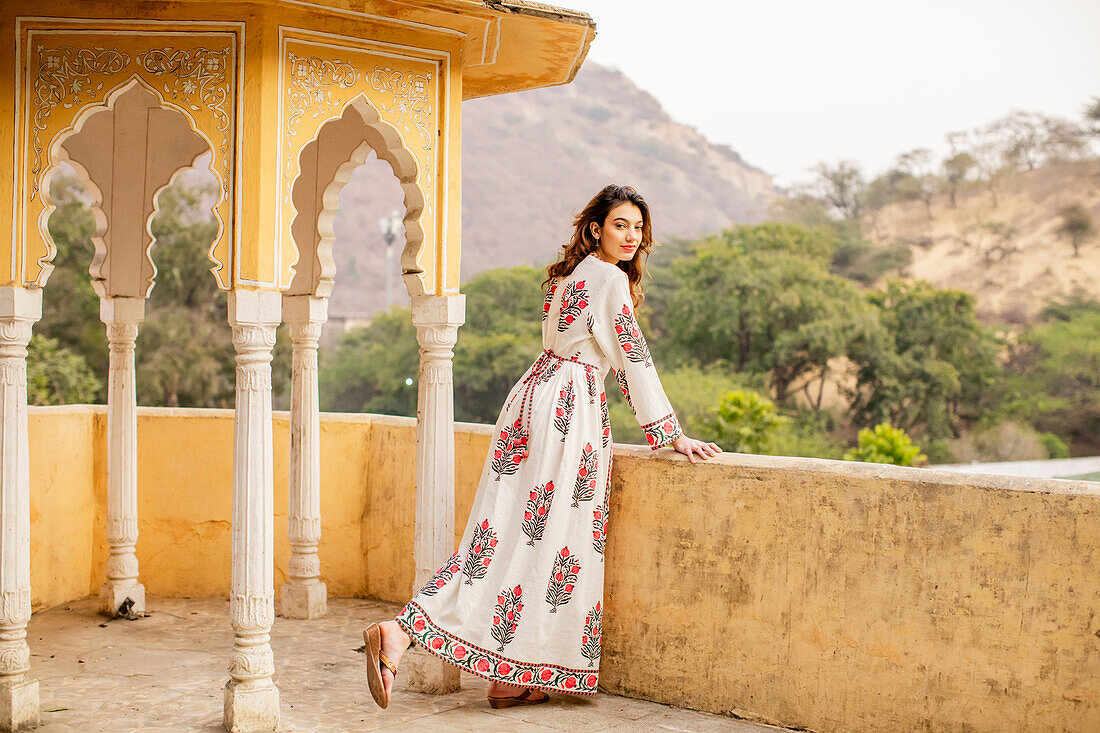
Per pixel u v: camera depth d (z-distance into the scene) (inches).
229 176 128.0
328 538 207.9
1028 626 115.1
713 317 1473.9
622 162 2519.7
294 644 174.4
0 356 130.7
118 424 191.9
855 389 1521.9
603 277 140.1
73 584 204.5
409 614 131.6
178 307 1042.7
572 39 151.3
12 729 130.3
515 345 1409.9
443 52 142.7
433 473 145.6
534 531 136.3
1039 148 1823.3
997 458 1428.4
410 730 130.6
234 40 127.6
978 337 1512.1
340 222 2304.4
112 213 187.0
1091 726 111.1
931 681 120.9
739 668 134.6
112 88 129.7
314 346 194.2
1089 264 1681.8
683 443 140.7
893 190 1889.8
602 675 146.1
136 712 139.1
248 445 129.6
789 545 131.3
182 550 209.9
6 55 130.7
